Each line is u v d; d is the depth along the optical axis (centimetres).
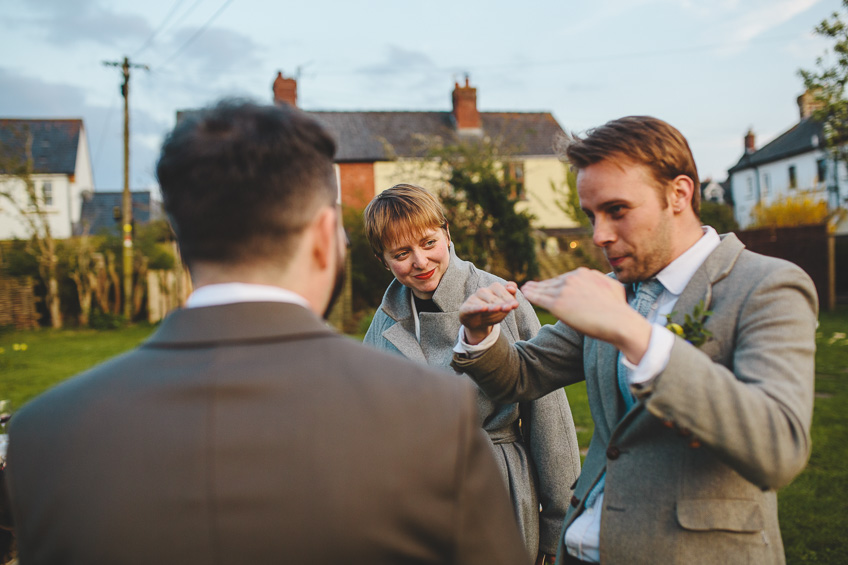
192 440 78
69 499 78
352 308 1403
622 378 133
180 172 86
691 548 117
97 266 1703
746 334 115
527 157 2169
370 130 2169
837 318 1191
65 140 2672
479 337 151
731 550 116
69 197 2567
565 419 205
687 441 120
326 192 93
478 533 81
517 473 200
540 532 204
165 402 81
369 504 77
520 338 210
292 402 80
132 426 80
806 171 2433
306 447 78
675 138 125
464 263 229
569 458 202
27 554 81
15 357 1058
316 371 83
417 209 209
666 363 101
